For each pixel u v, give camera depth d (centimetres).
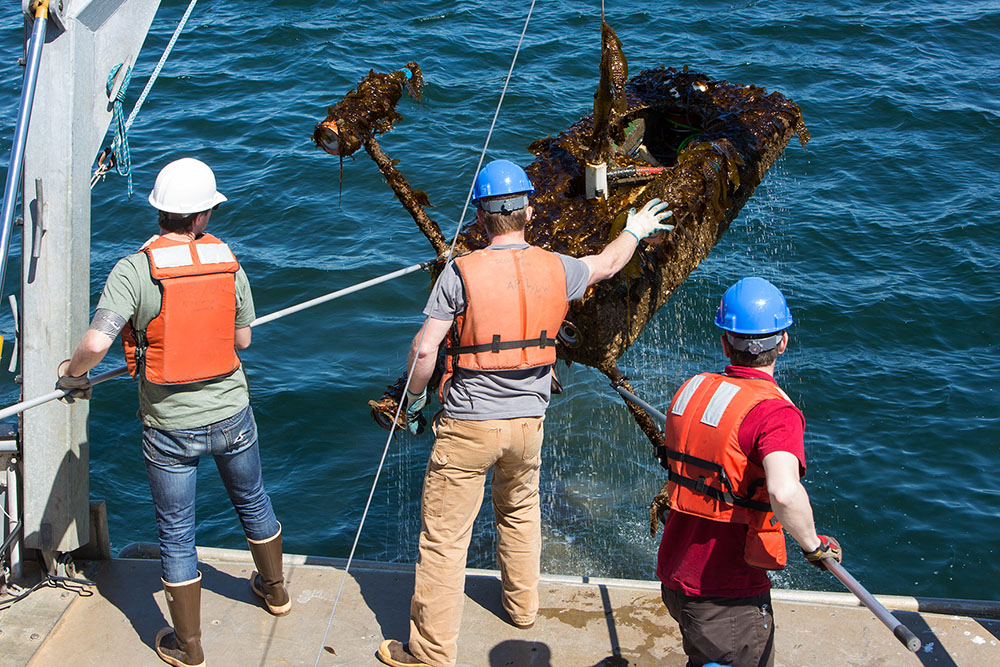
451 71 1445
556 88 1393
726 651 273
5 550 377
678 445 274
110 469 693
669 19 1672
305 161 1187
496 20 1658
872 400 768
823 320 881
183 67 1480
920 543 617
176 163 316
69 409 371
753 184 602
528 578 352
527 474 333
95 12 364
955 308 898
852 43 1583
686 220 488
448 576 327
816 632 355
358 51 1527
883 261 988
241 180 1149
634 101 651
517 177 312
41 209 355
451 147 1221
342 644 353
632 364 813
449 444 317
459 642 354
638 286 457
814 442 719
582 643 353
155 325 309
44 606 371
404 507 653
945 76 1454
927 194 1124
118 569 392
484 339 306
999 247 1003
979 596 577
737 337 274
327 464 698
